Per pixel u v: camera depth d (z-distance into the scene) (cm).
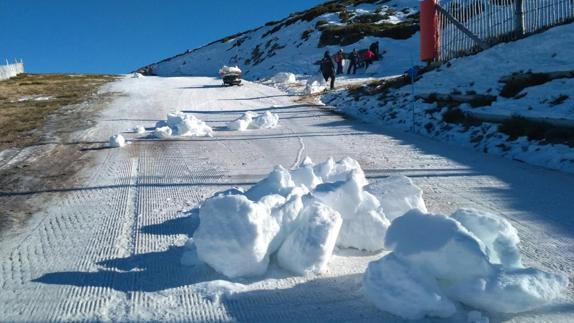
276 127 1509
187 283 479
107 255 560
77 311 438
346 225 546
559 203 703
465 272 413
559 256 530
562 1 1709
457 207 698
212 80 3388
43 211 746
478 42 1942
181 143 1279
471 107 1398
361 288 460
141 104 2109
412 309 407
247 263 480
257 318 419
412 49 3353
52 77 3806
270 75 3741
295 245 490
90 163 1079
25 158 1154
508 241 462
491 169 915
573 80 1290
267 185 611
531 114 1141
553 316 410
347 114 1784
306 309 429
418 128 1406
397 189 590
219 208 489
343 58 3139
